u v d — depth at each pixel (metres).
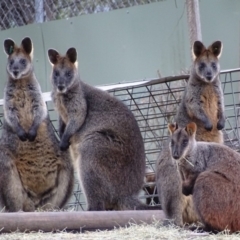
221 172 10.71
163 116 16.02
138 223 11.58
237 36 16.45
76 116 13.89
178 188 11.70
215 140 14.95
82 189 13.37
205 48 15.21
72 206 15.95
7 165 13.73
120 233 10.52
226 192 10.52
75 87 13.99
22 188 13.95
